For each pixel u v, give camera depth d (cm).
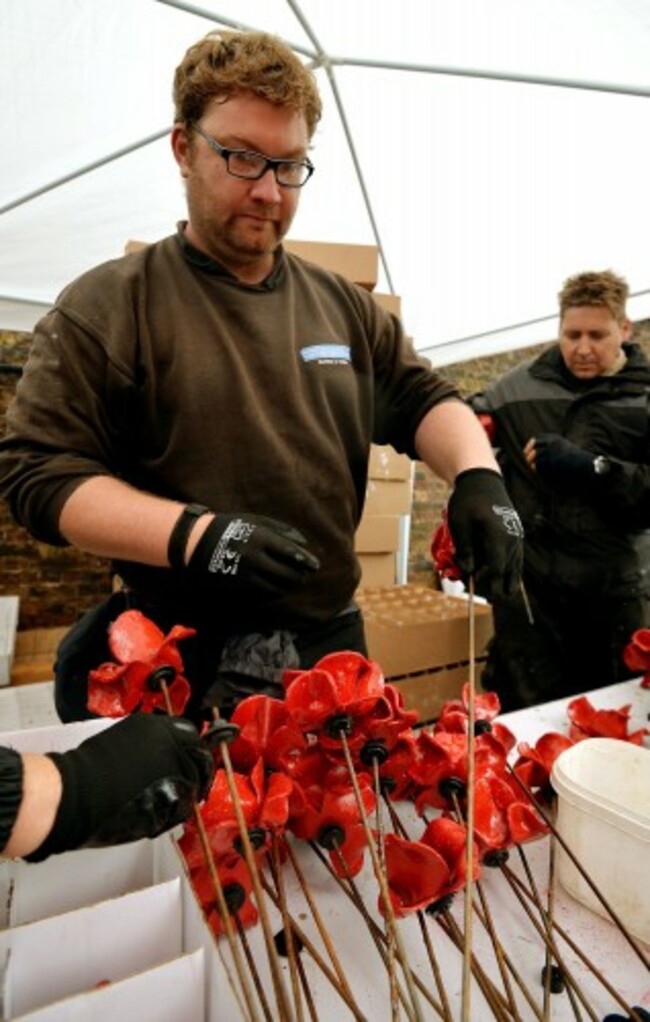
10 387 307
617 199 173
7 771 36
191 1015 42
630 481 155
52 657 295
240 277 87
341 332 97
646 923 57
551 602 173
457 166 164
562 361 175
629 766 73
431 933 58
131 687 59
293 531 64
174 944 48
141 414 82
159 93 138
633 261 209
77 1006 38
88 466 72
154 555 64
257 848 51
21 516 71
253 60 69
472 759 56
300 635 92
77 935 44
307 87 73
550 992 52
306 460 89
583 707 88
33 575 322
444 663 184
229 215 77
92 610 101
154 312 81
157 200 177
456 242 202
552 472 161
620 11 110
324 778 61
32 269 212
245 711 59
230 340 84
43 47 124
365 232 198
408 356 107
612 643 173
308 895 54
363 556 213
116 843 40
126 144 152
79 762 39
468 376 419
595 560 167
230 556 60
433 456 97
